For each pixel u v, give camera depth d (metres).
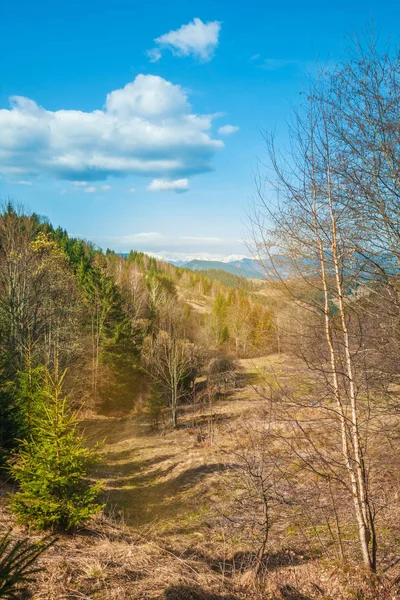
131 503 12.56
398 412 6.09
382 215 6.24
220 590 5.77
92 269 41.00
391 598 5.30
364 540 5.71
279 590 5.81
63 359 25.39
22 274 24.22
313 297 5.96
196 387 32.81
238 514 10.15
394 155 6.29
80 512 7.73
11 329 21.05
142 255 100.25
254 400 26.45
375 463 6.71
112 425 26.77
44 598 5.00
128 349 35.06
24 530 7.63
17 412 10.41
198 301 87.88
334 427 6.28
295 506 8.80
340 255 5.81
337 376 5.88
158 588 5.57
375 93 6.29
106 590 5.36
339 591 5.59
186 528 10.05
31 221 33.00
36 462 8.02
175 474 15.04
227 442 18.02
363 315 6.27
